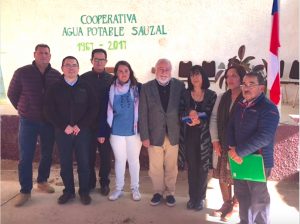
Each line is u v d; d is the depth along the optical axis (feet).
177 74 24.20
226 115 12.51
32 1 24.73
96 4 24.31
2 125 20.06
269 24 22.95
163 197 14.89
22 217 13.66
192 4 23.54
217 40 23.59
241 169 11.23
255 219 11.80
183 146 13.71
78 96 13.96
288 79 23.54
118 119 14.37
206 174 13.61
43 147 15.60
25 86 14.44
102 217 13.60
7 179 17.83
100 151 15.29
